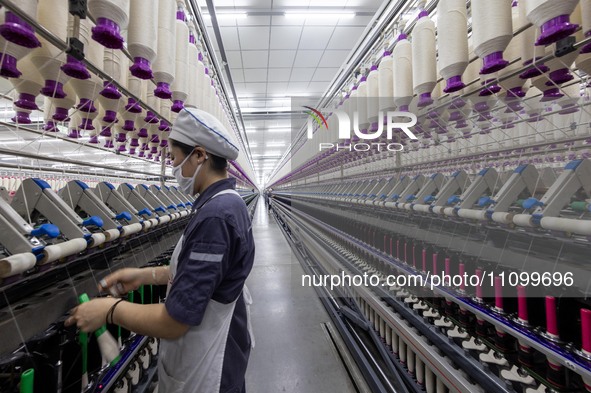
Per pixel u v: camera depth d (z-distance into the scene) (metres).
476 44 0.90
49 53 0.84
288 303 3.20
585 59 0.93
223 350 0.88
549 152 1.41
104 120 1.29
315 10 3.88
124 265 1.37
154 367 1.45
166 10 1.09
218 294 0.85
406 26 1.58
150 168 4.50
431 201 1.46
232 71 5.69
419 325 1.42
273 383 1.94
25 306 0.85
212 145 0.92
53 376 0.74
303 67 5.57
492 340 1.12
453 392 1.15
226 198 0.88
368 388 1.81
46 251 0.72
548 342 0.84
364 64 2.25
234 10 3.83
